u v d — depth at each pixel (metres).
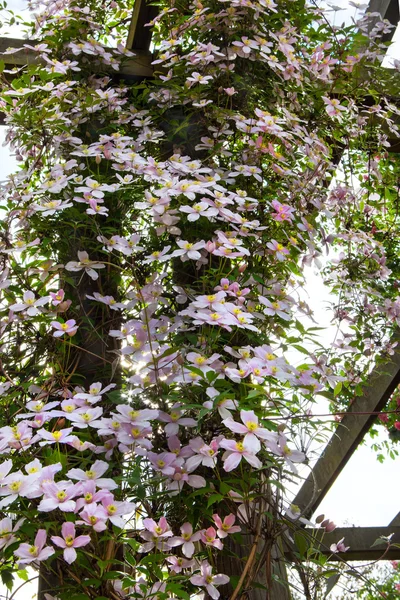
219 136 1.81
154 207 1.44
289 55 1.88
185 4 2.02
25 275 1.53
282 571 1.38
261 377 1.21
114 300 1.55
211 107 1.84
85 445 1.15
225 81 1.86
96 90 1.96
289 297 1.51
